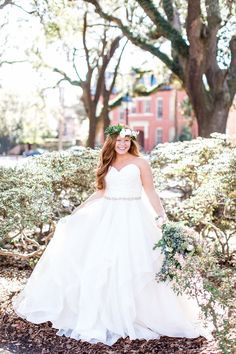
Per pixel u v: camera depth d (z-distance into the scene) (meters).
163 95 46.47
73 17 16.41
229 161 5.67
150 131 47.50
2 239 4.67
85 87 19.98
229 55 12.62
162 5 12.01
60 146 41.62
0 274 5.47
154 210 3.87
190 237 3.46
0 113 43.16
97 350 3.46
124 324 3.59
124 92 24.58
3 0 12.00
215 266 3.55
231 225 6.11
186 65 11.32
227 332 3.20
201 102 11.39
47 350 3.49
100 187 4.01
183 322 3.69
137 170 3.86
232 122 35.22
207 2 10.02
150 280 3.65
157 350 3.45
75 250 3.81
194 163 6.52
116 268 3.63
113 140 3.91
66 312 3.75
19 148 53.22
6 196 4.58
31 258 5.31
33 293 3.87
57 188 6.06
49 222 5.41
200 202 5.62
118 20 12.87
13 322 3.96
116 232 3.75
